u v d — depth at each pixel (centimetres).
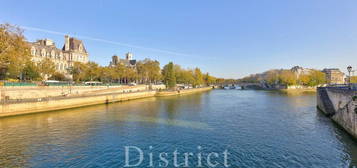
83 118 3212
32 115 3388
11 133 2283
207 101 6150
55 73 7475
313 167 1473
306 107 4656
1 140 2030
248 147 1870
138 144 1944
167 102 5850
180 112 3881
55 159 1588
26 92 4266
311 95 8769
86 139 2088
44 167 1453
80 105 4519
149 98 7275
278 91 12319
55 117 3278
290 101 6062
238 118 3256
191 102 5847
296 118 3269
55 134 2258
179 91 9425
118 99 5906
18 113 3297
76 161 1554
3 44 3303
